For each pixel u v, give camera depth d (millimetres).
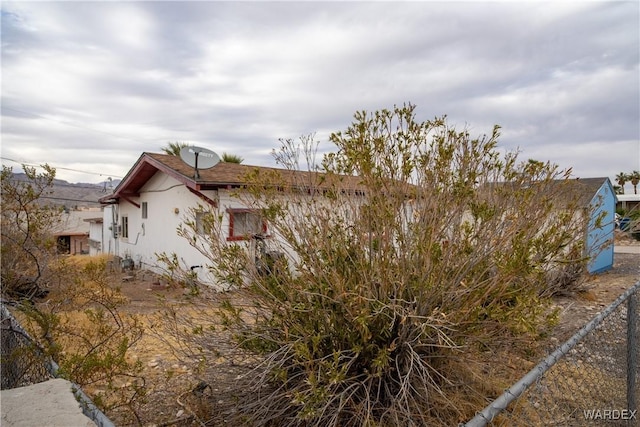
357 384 2260
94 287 4219
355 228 2766
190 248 9453
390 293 2561
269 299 2662
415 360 2363
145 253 12008
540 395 2402
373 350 2408
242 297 2754
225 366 2660
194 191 8766
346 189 2959
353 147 2828
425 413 2297
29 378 2492
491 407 1371
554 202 2949
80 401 1693
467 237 2582
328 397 2121
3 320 2721
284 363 2477
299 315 2514
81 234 22859
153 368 3557
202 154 8516
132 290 8555
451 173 2859
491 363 2600
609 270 10867
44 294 4395
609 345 3523
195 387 2924
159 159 10055
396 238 2639
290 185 3066
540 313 2490
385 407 2340
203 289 3023
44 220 5215
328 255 2588
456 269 2547
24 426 1466
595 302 5902
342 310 2449
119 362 2318
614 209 9961
